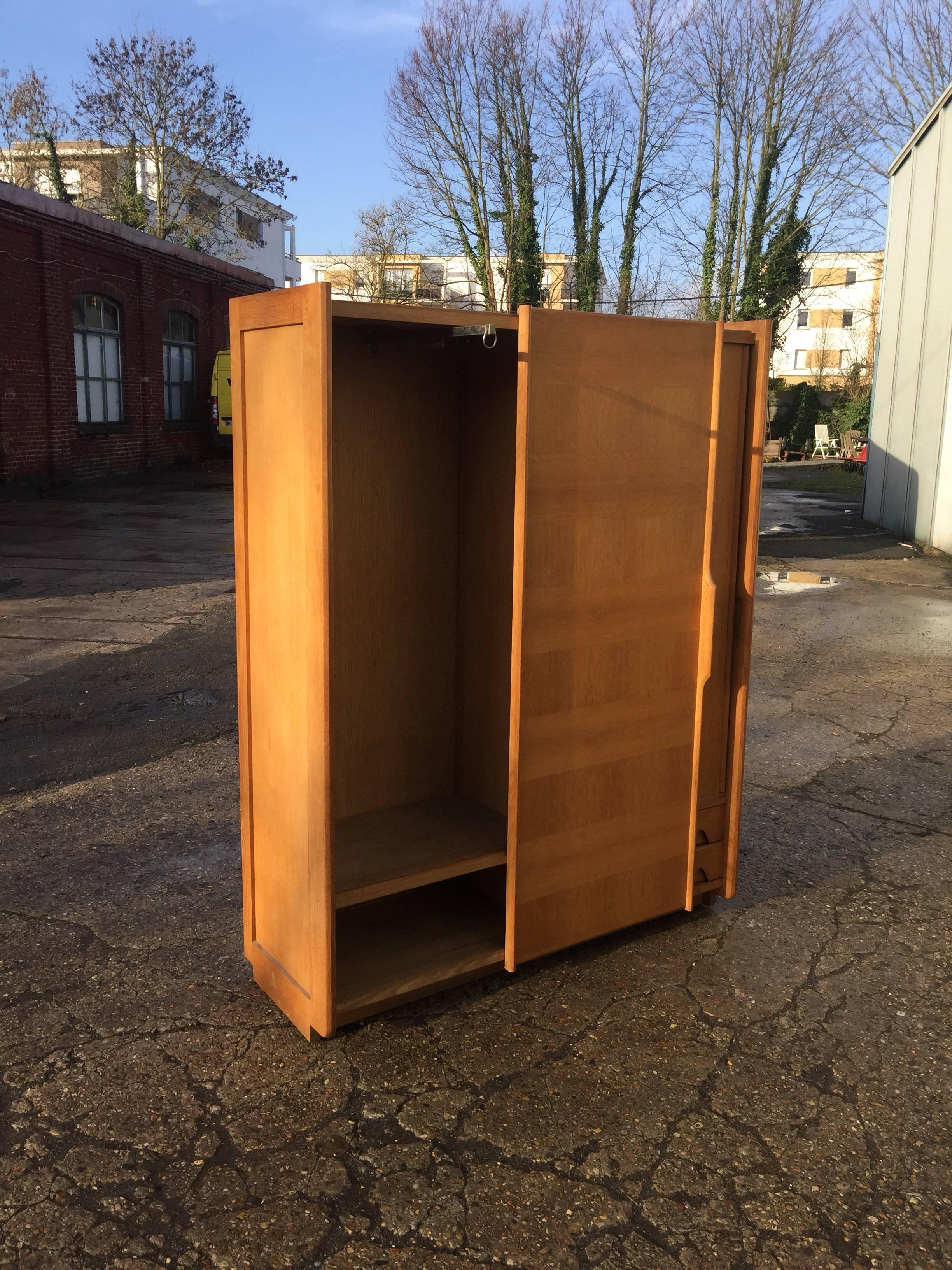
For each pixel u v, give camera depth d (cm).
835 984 316
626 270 3406
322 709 253
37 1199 221
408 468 331
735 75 3053
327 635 249
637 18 3103
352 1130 245
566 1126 248
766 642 789
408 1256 208
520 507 277
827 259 5722
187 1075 265
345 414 313
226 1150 238
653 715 321
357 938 323
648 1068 272
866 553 1302
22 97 2841
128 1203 221
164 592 924
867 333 5103
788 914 362
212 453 2505
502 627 334
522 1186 228
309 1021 279
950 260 1321
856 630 836
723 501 327
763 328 316
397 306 249
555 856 309
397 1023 291
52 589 932
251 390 271
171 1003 298
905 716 602
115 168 3048
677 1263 207
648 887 335
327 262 5934
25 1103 253
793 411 3672
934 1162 238
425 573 343
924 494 1390
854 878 392
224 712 580
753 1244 212
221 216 3341
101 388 2027
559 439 282
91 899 361
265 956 300
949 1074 272
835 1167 236
